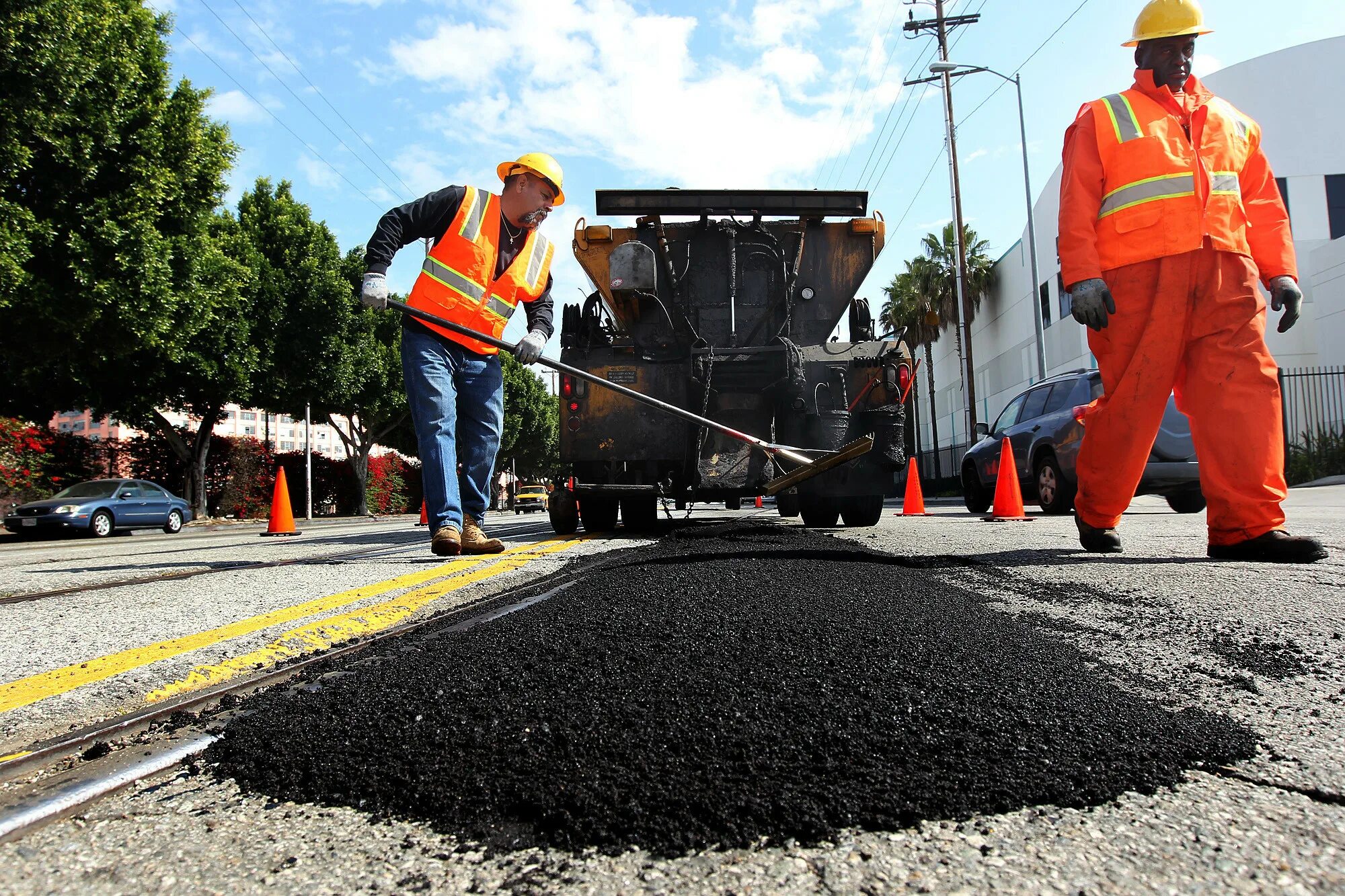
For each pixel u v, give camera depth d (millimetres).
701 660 1634
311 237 23875
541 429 54125
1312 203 22500
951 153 25297
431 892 857
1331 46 22609
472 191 4379
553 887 856
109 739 1419
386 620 2482
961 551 4234
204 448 21953
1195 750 1179
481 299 4391
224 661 1957
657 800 1020
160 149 14141
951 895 815
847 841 935
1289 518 6586
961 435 40875
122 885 893
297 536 9062
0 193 11852
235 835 1011
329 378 24391
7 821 1035
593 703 1372
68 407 18312
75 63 12172
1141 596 2578
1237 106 23438
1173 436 8086
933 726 1244
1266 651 1818
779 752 1148
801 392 5949
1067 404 8656
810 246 6832
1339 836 929
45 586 3715
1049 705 1343
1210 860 878
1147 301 3377
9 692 1698
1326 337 20516
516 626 2053
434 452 4312
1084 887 827
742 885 846
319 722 1366
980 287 34875
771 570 3088
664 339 6797
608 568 3541
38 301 12422
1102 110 3482
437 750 1215
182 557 5516
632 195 6648
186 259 15219
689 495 6281
